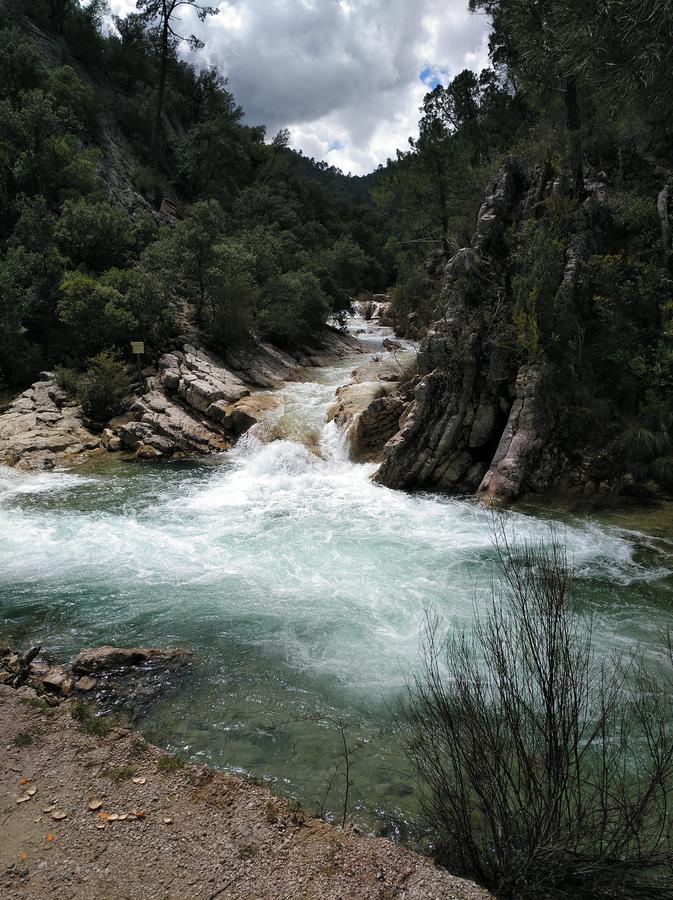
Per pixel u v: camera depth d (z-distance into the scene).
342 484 14.72
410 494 13.95
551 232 15.95
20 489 14.08
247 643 7.40
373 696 6.29
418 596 8.66
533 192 17.91
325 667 6.85
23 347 22.78
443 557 10.12
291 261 38.72
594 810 4.07
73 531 11.38
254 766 5.27
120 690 6.37
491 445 14.84
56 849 4.10
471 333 14.97
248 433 17.98
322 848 4.16
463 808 4.08
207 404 19.25
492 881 3.96
